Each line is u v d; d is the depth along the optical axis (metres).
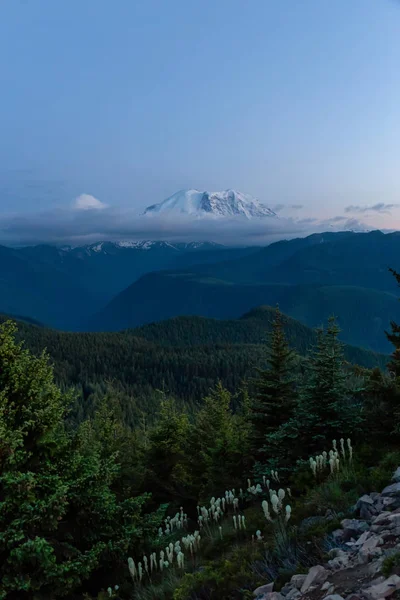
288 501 8.91
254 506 10.24
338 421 11.09
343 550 5.49
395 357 13.91
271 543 6.61
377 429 10.81
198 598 5.95
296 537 6.31
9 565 8.65
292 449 11.53
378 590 4.00
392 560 4.38
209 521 10.49
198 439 24.91
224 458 15.49
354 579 4.55
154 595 7.15
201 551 8.46
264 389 16.02
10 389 10.74
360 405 11.74
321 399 11.61
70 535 9.91
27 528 9.04
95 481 10.80
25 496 9.12
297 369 16.59
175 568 7.98
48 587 8.81
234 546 7.74
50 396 11.12
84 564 9.34
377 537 5.19
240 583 5.87
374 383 12.20
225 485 14.48
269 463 12.30
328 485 7.96
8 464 9.39
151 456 24.12
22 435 10.11
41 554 8.51
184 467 23.08
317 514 7.21
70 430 11.99
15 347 11.15
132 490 19.70
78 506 10.47
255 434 15.46
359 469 8.54
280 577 5.42
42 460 10.59
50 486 9.88
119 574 9.98
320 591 4.57
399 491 6.56
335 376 11.71
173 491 20.48
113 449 22.28
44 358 11.50
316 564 5.45
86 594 8.90
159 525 11.94
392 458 8.33
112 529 10.61
